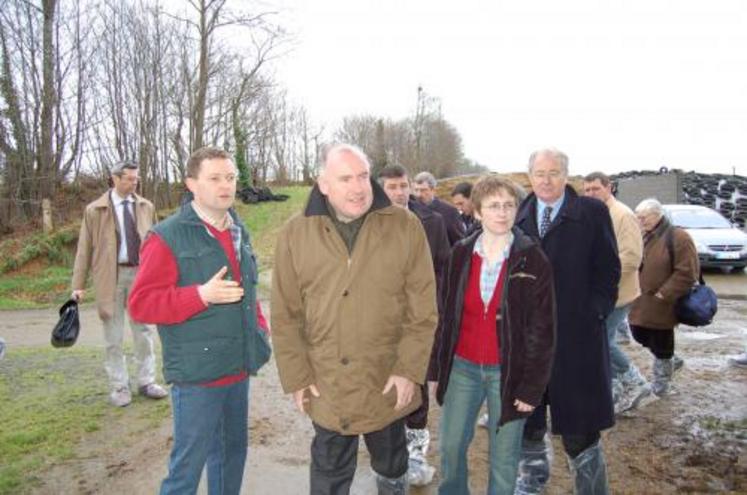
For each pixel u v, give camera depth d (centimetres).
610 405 309
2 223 1733
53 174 1839
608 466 378
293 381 264
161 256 264
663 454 395
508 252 285
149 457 401
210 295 253
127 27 1997
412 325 264
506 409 273
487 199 279
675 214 1399
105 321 491
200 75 2220
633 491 345
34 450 412
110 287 487
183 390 269
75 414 479
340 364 255
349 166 246
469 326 292
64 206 1856
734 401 497
